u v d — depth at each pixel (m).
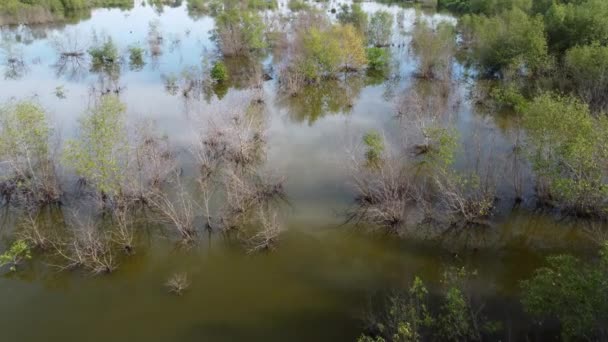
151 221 26.59
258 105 44.31
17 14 77.75
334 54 50.84
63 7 89.31
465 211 26.19
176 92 47.44
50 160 28.67
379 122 40.25
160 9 101.19
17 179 28.61
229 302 21.09
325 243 24.95
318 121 41.16
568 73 43.28
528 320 18.97
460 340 17.64
